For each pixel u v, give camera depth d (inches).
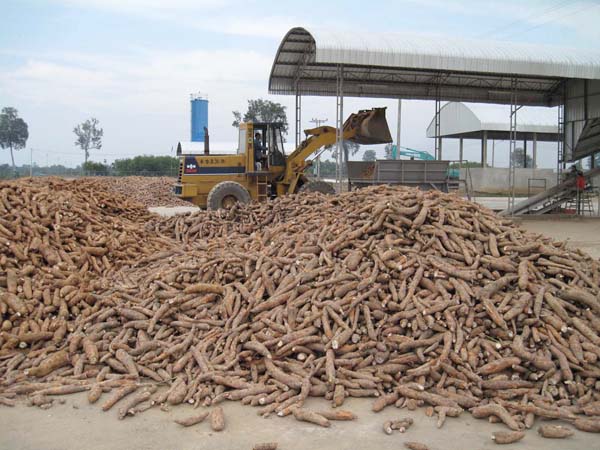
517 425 171.8
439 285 232.4
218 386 198.5
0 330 240.5
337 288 233.9
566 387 195.0
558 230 661.3
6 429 171.9
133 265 346.6
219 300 252.7
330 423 174.7
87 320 249.3
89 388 202.4
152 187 1229.7
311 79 880.9
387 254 250.2
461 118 1599.4
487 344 207.9
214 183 697.0
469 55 667.4
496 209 933.2
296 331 216.2
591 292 245.6
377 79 892.6
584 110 866.8
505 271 248.5
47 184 470.6
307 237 296.0
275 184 719.7
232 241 355.3
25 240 317.7
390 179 703.7
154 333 236.4
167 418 179.8
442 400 185.0
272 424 174.9
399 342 211.5
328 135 713.6
